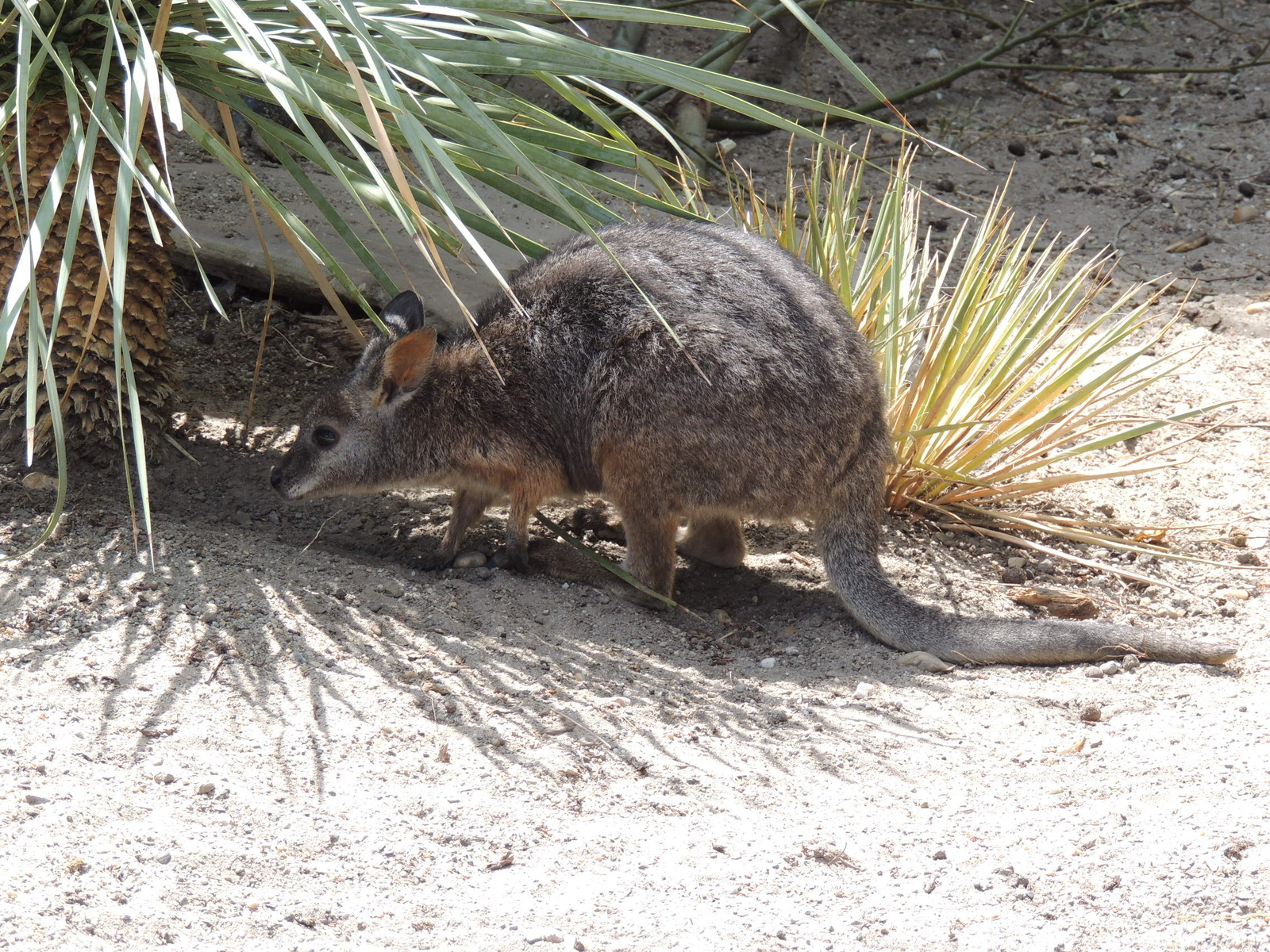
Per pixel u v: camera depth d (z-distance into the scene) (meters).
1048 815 4.21
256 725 4.55
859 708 5.11
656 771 4.54
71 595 5.24
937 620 5.70
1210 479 7.42
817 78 12.55
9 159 5.93
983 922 3.67
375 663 5.09
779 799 4.40
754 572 6.73
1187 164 11.34
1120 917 3.67
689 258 5.99
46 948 3.30
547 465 6.21
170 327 8.34
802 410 5.81
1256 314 9.12
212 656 4.95
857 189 7.76
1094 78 12.67
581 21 12.41
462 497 6.52
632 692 5.16
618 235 6.23
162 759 4.26
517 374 6.13
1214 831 4.00
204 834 3.89
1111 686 5.23
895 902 3.77
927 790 4.46
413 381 6.13
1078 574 6.54
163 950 3.37
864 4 13.66
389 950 3.47
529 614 5.85
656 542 6.10
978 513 7.11
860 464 6.02
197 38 5.66
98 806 3.93
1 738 4.23
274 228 8.94
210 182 9.51
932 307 7.36
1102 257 8.81
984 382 7.10
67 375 6.27
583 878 3.87
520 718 4.82
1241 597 6.17
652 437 5.85
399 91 5.50
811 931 3.63
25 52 4.70
